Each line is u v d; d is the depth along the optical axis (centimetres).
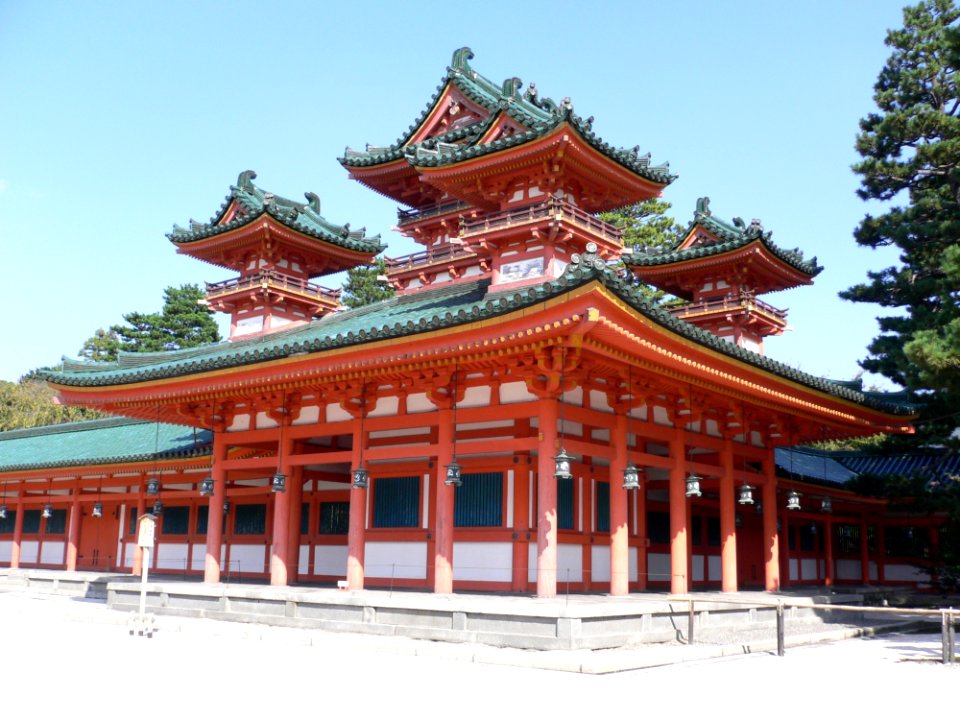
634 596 2244
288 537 2711
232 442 2841
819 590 3338
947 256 2528
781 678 1583
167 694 1321
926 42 3731
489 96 3275
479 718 1156
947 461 4144
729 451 2767
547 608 1794
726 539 2708
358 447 2448
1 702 1250
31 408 8550
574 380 2084
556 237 2570
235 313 3534
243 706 1223
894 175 3588
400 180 3484
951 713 1284
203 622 2347
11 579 3906
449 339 2023
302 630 2153
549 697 1320
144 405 2917
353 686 1405
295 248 3444
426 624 1991
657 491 2969
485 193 2739
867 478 3528
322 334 2853
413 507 2517
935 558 3762
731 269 3300
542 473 2056
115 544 4212
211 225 3522
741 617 2384
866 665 1809
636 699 1316
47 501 4425
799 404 2642
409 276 3416
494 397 2217
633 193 2806
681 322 1988
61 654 1805
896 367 3609
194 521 3703
